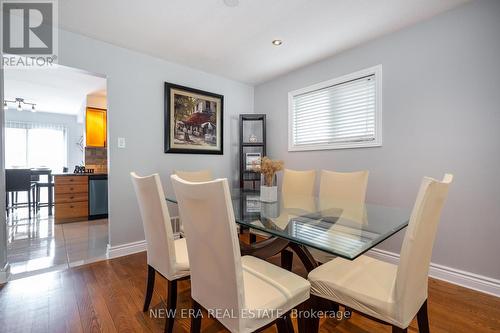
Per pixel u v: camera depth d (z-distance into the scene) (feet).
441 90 6.72
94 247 9.33
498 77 5.86
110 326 4.85
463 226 6.42
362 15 6.78
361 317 5.23
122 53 8.62
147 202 4.71
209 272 3.44
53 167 22.31
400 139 7.54
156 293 6.09
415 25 7.19
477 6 6.12
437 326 4.82
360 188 6.87
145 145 9.20
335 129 9.46
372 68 8.17
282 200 7.07
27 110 20.47
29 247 9.31
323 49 8.82
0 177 6.54
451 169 6.59
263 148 11.44
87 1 6.16
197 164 10.79
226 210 2.94
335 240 3.85
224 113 11.73
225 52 9.07
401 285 3.17
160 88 9.58
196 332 3.91
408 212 5.72
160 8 6.47
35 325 4.85
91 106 15.20
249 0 6.15
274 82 11.86
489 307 5.43
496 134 5.91
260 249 5.87
